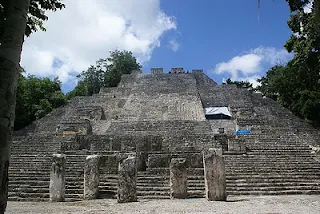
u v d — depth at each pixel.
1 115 3.83
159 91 41.16
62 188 11.51
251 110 35.19
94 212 7.94
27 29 6.84
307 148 19.45
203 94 41.66
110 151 18.53
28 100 37.47
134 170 10.95
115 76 56.62
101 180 14.14
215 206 8.77
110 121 31.23
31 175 15.09
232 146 18.81
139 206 9.14
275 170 15.08
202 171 14.73
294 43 20.11
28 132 31.92
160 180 13.99
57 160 11.66
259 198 11.19
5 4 5.36
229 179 14.02
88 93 56.22
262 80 51.44
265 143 20.73
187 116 32.75
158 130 27.22
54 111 36.78
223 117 35.88
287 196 11.87
